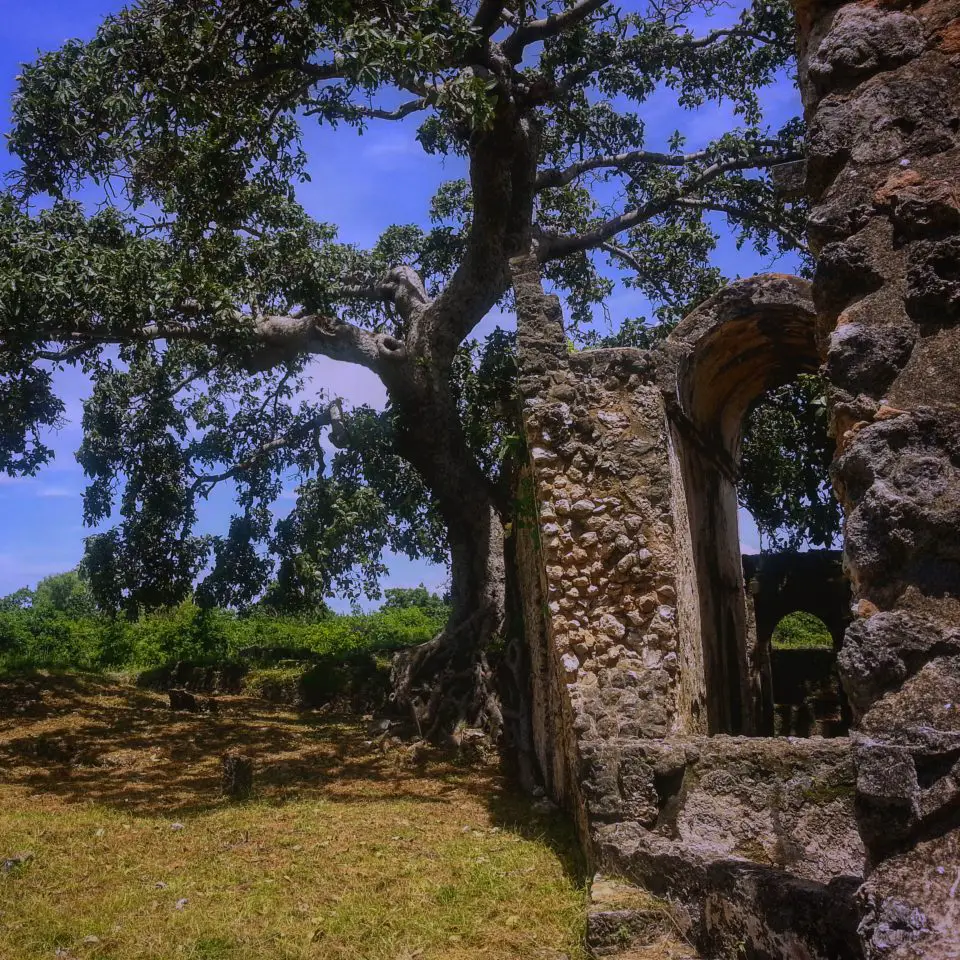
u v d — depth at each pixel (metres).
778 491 16.50
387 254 18.38
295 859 6.66
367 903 5.62
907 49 3.35
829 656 15.28
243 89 12.41
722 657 9.38
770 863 5.14
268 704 15.61
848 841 5.02
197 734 12.17
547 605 7.57
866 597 2.76
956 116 3.22
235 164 12.59
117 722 12.79
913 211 3.05
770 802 5.28
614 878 5.32
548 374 7.68
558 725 8.09
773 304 7.82
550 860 6.52
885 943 2.30
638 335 16.92
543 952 4.81
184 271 11.96
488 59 12.05
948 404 2.86
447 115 12.58
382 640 20.67
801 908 3.89
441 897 5.66
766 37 15.10
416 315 14.12
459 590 13.28
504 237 13.48
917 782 2.45
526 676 11.20
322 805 8.47
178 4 11.25
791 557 14.45
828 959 3.73
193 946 4.96
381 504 15.23
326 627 21.61
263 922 5.35
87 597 32.59
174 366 16.89
